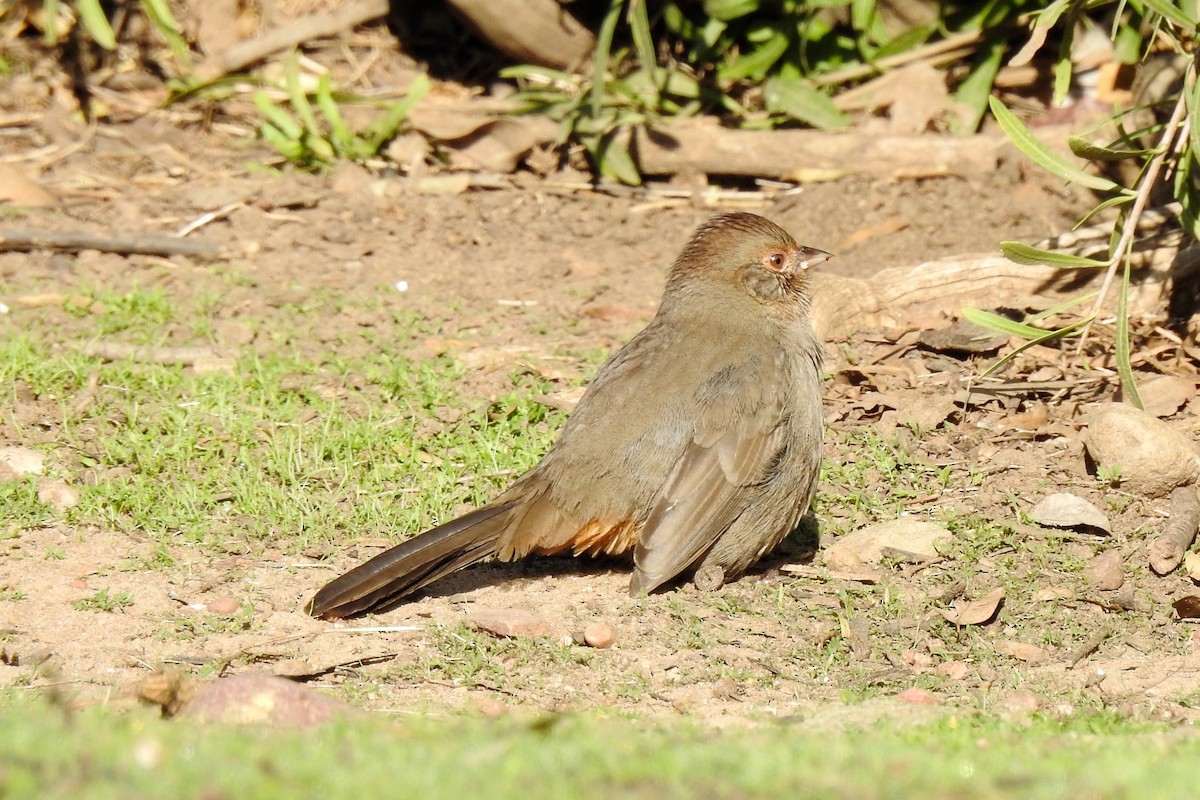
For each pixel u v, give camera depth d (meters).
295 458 11.23
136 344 13.13
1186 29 12.98
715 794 5.44
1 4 18.67
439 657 8.91
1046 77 17.45
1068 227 15.36
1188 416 11.82
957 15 17.98
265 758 5.72
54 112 17.78
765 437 9.70
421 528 10.51
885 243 15.34
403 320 13.91
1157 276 13.34
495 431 11.77
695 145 17.08
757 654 9.01
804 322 10.30
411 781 5.50
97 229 15.70
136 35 18.77
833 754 6.08
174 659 8.72
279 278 14.95
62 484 10.77
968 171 16.48
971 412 12.08
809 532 10.62
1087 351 12.89
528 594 9.81
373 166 17.31
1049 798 5.43
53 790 5.22
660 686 8.58
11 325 13.55
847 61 18.20
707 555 9.84
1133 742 6.72
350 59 18.88
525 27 17.89
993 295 13.62
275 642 9.00
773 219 16.17
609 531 9.73
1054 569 10.03
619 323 14.00
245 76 18.12
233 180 16.80
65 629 9.08
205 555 10.10
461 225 16.22
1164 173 14.60
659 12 18.62
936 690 8.62
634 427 9.59
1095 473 11.04
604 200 16.89
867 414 12.05
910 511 10.75
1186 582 9.89
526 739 6.28
